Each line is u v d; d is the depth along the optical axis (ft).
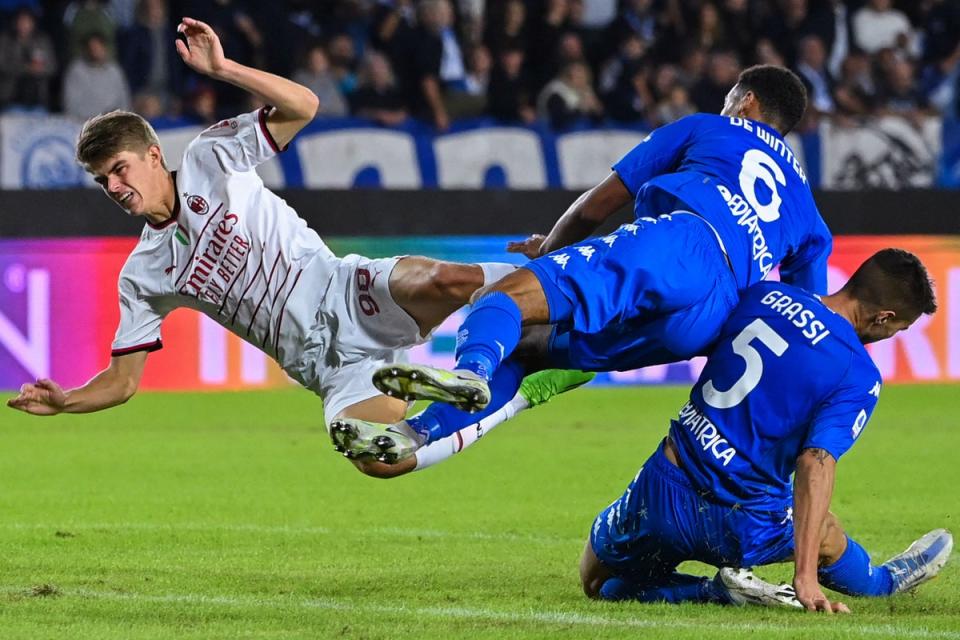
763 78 30.01
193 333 71.82
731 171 27.96
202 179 28.43
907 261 26.66
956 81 89.61
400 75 82.74
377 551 33.78
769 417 25.66
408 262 29.30
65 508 40.40
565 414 65.05
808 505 25.22
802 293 26.73
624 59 85.20
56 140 74.43
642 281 25.73
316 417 63.36
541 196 71.97
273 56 81.87
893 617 25.89
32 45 80.23
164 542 34.73
